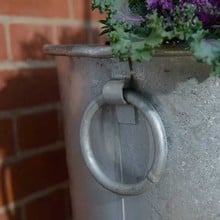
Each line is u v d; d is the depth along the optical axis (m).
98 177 0.39
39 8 0.60
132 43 0.32
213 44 0.32
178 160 0.35
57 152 0.63
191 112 0.34
